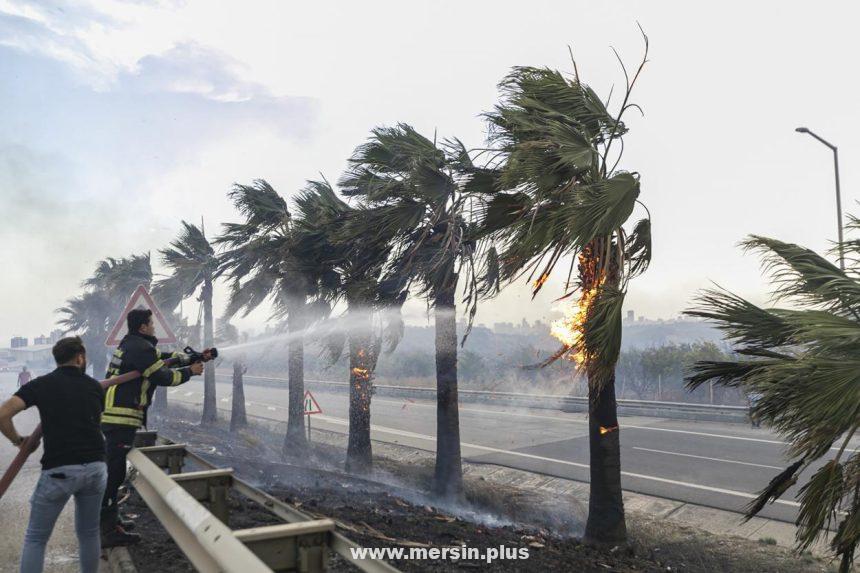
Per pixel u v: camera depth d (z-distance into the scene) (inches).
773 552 370.9
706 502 483.8
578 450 697.6
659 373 1135.0
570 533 392.5
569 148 313.1
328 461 653.9
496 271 410.6
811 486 205.6
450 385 472.1
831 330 194.5
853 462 201.8
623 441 744.3
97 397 151.7
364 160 450.6
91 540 150.3
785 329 228.2
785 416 206.8
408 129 433.1
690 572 322.0
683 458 637.3
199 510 107.5
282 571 97.9
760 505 235.5
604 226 297.0
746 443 691.4
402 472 593.6
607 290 304.2
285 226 658.8
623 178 302.8
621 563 314.2
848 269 224.8
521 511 447.8
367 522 301.0
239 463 427.8
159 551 187.8
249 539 94.2
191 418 1004.6
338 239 487.5
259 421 1027.3
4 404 137.9
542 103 341.4
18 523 234.7
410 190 422.9
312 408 677.3
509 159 326.6
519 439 778.8
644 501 499.5
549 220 310.2
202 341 890.7
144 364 180.5
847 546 202.1
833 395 190.7
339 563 210.5
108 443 183.8
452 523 347.6
